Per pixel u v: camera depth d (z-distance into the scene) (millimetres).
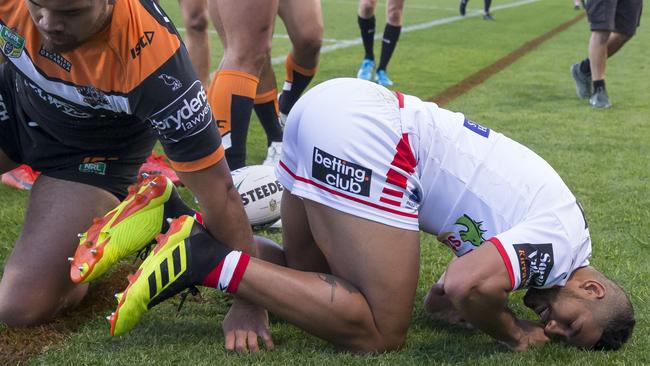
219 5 3293
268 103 4039
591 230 3410
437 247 3184
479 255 2148
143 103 2059
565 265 2205
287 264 2566
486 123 5594
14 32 2135
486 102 6480
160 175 2377
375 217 2168
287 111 4383
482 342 2379
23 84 2371
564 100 6676
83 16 1788
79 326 2391
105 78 2082
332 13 14750
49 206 2451
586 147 4934
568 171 4355
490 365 2150
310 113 2270
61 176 2518
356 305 2162
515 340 2291
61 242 2393
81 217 2439
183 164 2107
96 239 2258
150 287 2102
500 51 10195
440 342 2355
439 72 8102
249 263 2152
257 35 3260
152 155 3932
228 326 2264
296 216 2459
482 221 2285
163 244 2133
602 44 6281
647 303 2643
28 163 2592
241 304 2289
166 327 2352
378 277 2174
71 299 2457
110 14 1949
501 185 2271
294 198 2436
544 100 6656
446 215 2318
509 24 14344
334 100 2258
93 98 2201
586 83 6656
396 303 2189
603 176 4277
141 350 2168
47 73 2176
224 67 3328
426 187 2287
